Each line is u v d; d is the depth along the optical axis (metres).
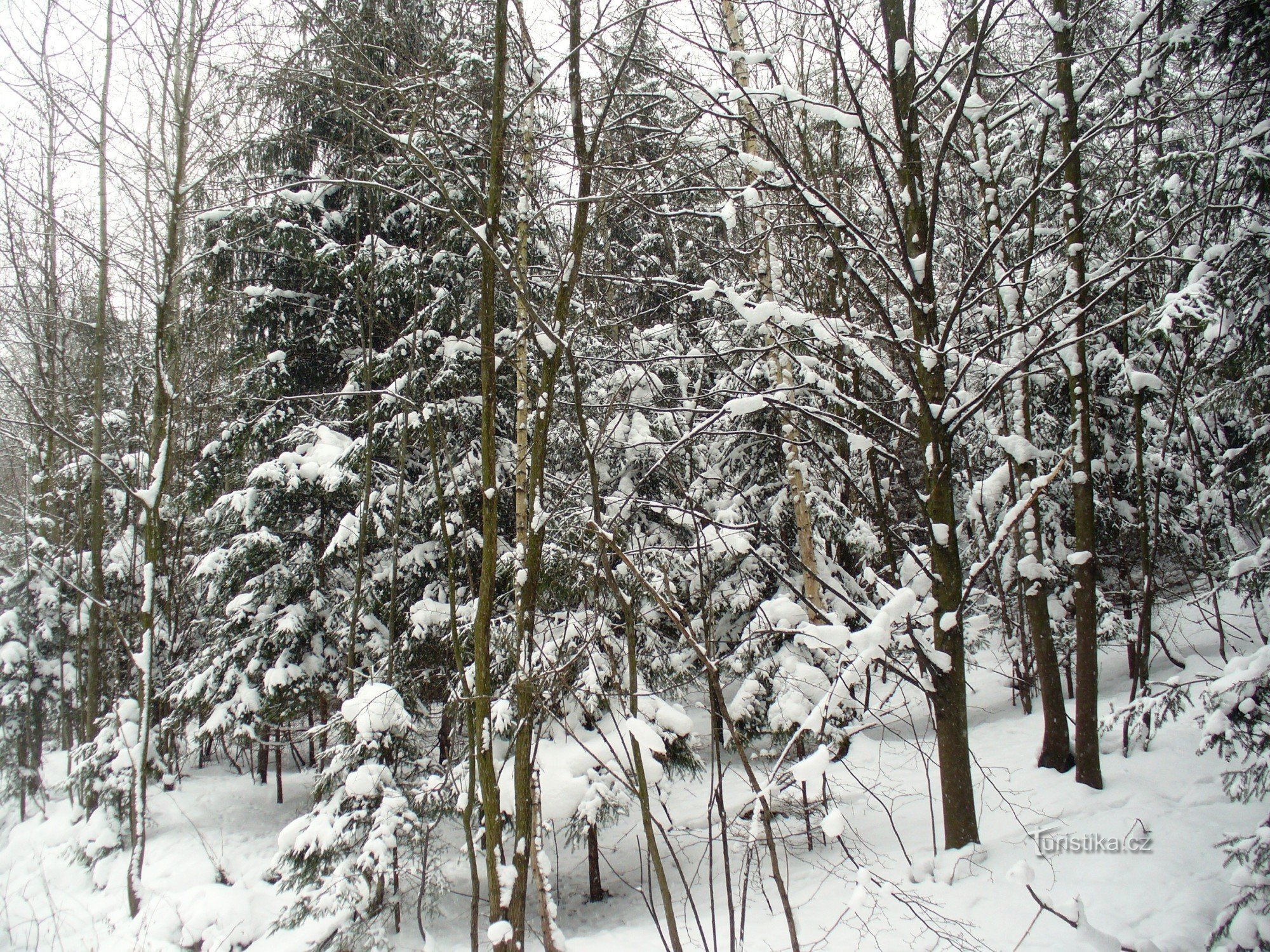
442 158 6.02
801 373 8.32
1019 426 8.30
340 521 9.70
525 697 3.82
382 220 9.49
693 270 8.25
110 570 11.13
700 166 5.57
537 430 3.96
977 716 10.68
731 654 8.39
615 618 7.11
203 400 9.48
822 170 8.82
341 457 8.84
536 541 3.90
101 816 8.68
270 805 9.71
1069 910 4.55
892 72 5.49
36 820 10.49
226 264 9.28
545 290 7.73
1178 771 6.50
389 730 7.03
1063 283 8.05
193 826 8.66
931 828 6.33
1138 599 10.12
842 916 4.34
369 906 6.12
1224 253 4.82
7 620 10.84
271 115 7.27
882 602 9.25
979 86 7.82
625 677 7.40
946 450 5.51
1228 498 7.79
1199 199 5.66
